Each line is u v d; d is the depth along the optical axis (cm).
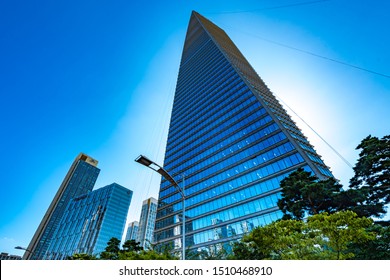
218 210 5097
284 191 2422
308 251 1291
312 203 2262
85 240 13625
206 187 5825
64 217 17400
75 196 19912
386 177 2088
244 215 4491
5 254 15125
